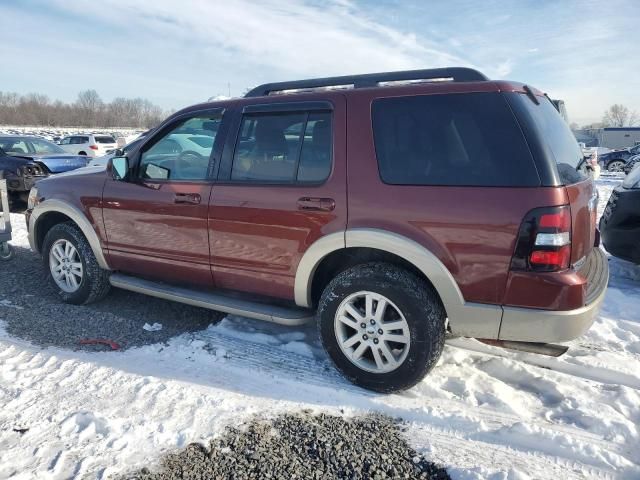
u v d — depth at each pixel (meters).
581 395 3.02
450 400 2.99
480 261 2.68
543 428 2.63
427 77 3.05
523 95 2.82
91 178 4.22
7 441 2.56
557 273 2.58
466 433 2.69
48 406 2.87
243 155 3.44
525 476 2.31
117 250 4.11
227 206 3.40
